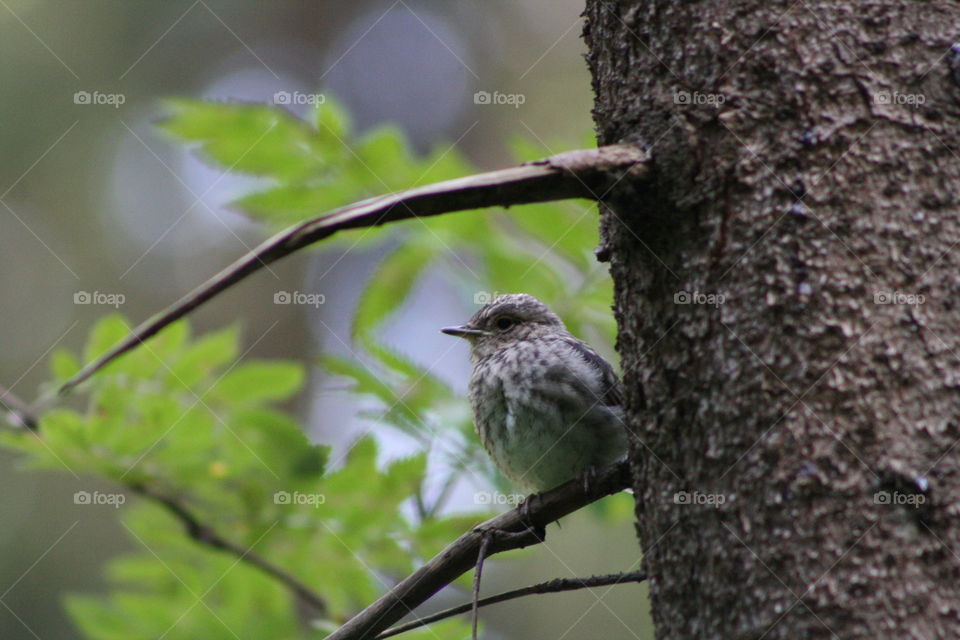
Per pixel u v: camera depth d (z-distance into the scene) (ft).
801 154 15.67
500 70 76.64
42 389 31.04
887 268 15.20
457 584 32.50
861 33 16.02
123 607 31.40
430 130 74.49
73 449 29.89
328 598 31.78
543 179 15.98
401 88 75.82
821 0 16.21
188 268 74.13
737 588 14.97
